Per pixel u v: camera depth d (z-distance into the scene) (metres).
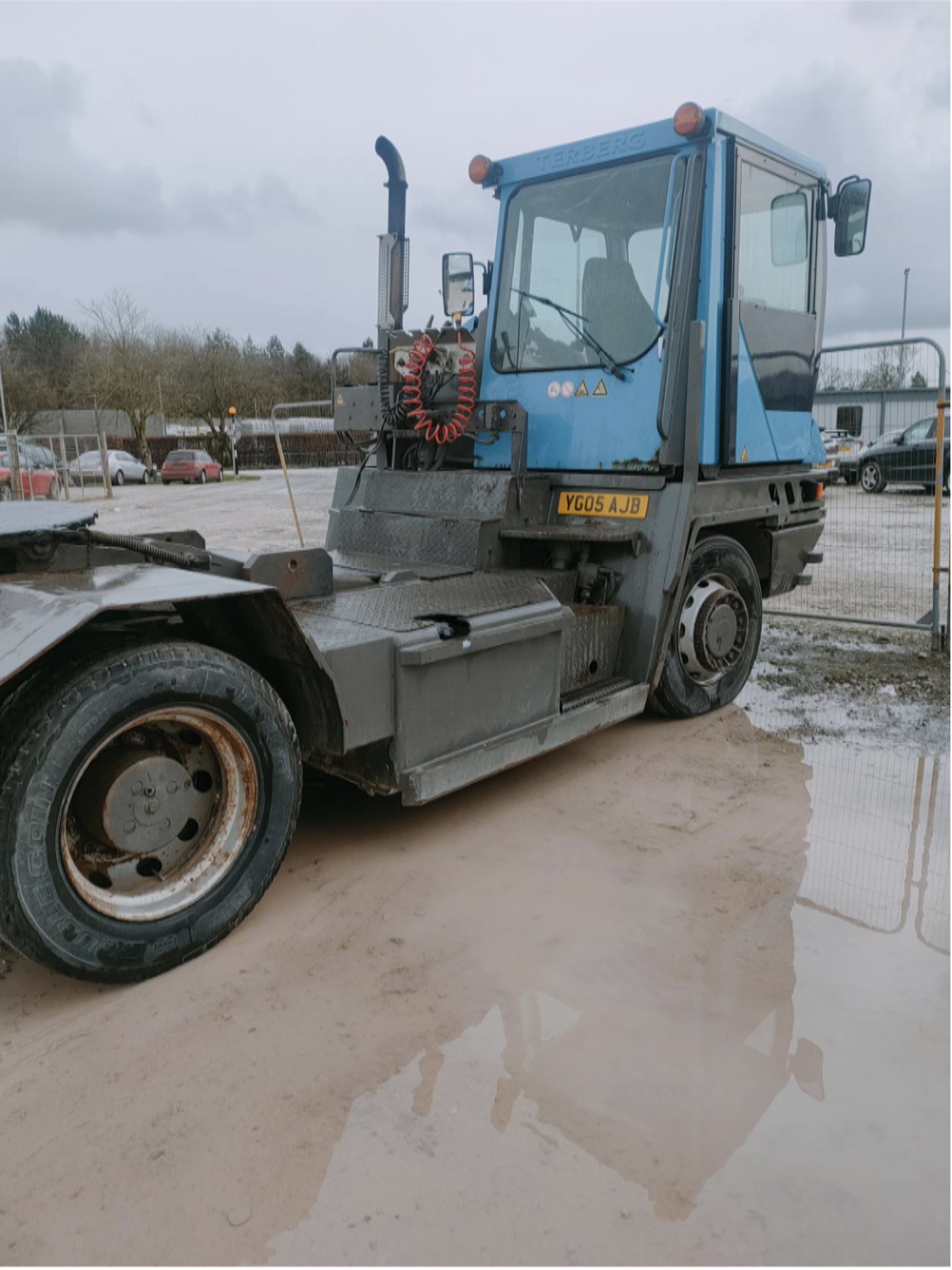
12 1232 1.81
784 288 5.02
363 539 4.85
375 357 5.35
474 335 4.89
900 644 6.54
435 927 2.90
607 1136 2.03
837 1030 2.40
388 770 3.24
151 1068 2.27
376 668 3.10
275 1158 1.98
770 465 5.06
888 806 3.83
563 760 4.40
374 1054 2.31
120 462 29.69
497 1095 2.16
